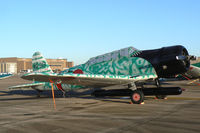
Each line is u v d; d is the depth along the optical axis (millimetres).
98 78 8734
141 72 8953
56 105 8766
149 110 6789
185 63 8812
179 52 8352
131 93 8531
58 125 5219
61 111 7230
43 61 13594
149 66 8773
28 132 4707
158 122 5133
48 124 5352
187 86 16469
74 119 5832
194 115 5824
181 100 9008
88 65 10680
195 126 4680
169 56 8391
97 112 6793
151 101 8906
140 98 8242
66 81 9516
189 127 4609
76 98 11227
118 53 9836
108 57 10102
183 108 6965
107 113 6559
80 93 14133
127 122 5258
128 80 8766
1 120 6031
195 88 14891
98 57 10469
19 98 12336
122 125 4980
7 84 29172
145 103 8391
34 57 13945
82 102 9414
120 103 8664
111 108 7465
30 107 8438
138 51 9445
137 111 6699
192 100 8953
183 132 4262
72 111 7156
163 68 8523
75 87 11656
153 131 4398
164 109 6875
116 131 4500
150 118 5609
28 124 5418
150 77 8570
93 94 10180
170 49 8648
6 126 5297
